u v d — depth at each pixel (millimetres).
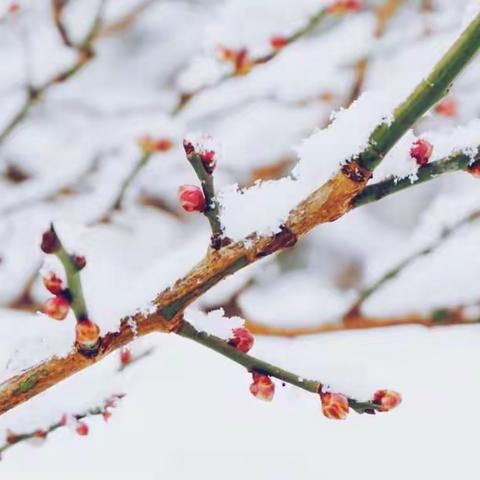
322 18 3379
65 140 5168
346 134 1354
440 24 4246
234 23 3469
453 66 1249
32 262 3615
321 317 2699
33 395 1396
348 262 6652
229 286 2934
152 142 3383
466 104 3826
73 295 1271
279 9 3436
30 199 4141
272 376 1511
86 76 5375
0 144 3393
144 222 5301
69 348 1397
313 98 4559
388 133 1299
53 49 4477
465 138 1362
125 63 5883
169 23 6184
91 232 1495
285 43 3420
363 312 2648
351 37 4363
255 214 1391
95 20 3363
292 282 6242
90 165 4469
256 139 4812
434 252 2732
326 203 1365
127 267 4914
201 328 1505
